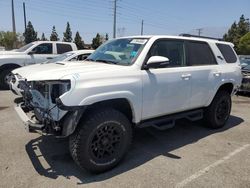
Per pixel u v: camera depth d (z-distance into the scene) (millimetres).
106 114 3607
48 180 3527
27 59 10562
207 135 5453
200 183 3549
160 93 4285
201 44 5301
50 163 4004
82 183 3477
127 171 3824
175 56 4695
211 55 5480
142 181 3564
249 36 61750
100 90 3498
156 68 4273
